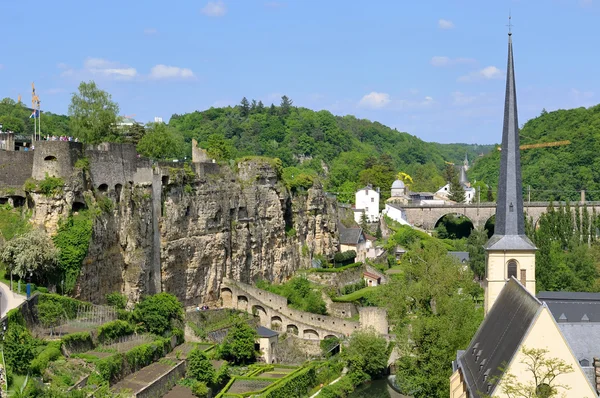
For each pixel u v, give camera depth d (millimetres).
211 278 175250
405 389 138000
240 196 189125
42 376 100000
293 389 139625
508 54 144000
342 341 168750
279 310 175625
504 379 89375
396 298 164000
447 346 136125
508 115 143000
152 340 132375
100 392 103562
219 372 132875
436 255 180625
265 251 198375
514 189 141125
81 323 121250
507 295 114562
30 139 161125
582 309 135875
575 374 90438
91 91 189375
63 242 127688
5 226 126812
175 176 162125
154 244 156000
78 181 131875
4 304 108938
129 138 197000
